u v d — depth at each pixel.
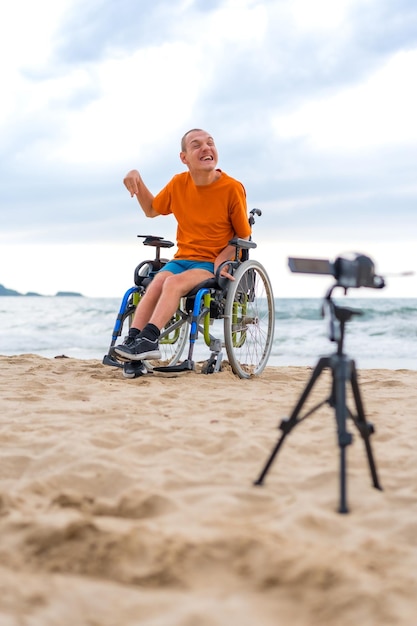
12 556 1.92
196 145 5.58
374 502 2.46
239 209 5.71
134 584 1.79
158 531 2.05
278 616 1.62
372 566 1.86
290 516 2.25
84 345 14.14
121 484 2.65
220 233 5.75
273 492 2.57
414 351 12.38
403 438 3.42
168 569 1.83
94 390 4.79
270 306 6.17
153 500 2.39
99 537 1.98
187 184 5.81
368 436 2.55
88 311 30.44
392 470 2.88
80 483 2.66
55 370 6.04
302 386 5.36
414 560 1.93
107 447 3.20
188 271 5.54
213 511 2.33
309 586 1.74
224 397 4.65
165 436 3.39
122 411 4.00
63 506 2.36
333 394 2.45
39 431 3.43
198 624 1.56
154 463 2.95
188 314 5.75
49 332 20.12
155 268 5.97
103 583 1.78
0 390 4.77
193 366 5.47
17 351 12.61
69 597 1.68
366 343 14.22
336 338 2.38
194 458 3.04
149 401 4.38
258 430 3.57
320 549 1.96
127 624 1.56
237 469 2.88
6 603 1.64
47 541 1.99
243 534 2.02
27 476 2.79
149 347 5.31
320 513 2.28
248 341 6.13
